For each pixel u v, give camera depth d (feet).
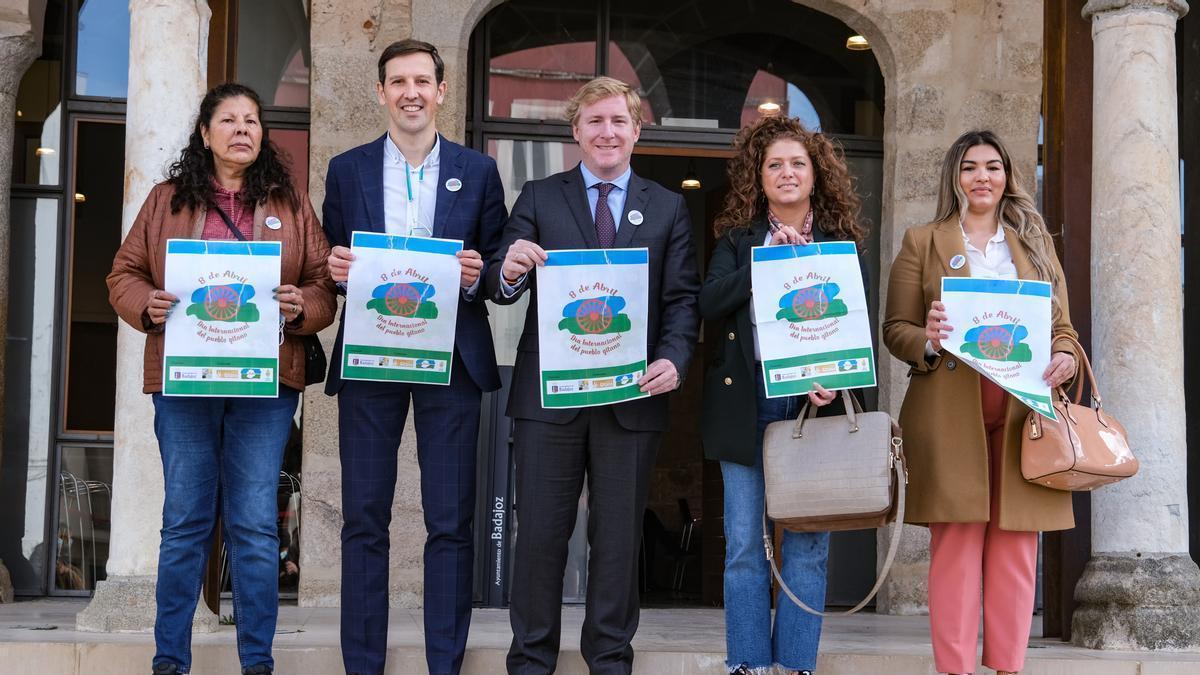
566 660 15.76
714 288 14.94
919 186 24.21
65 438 24.73
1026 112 24.39
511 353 24.85
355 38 23.66
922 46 24.29
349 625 14.83
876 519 14.43
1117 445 14.82
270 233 14.73
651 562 32.14
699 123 25.50
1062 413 14.75
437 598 14.87
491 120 24.85
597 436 14.87
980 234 15.67
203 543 14.74
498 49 25.05
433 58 15.06
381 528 14.94
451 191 15.10
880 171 25.54
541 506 14.80
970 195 15.51
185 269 14.17
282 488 24.50
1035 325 14.65
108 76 25.20
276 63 24.95
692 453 36.88
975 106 24.31
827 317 14.49
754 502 15.16
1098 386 18.83
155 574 18.02
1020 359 14.64
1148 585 17.92
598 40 25.34
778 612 15.28
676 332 14.89
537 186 15.30
